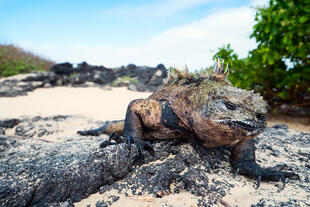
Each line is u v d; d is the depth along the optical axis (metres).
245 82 1.14
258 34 1.09
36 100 1.58
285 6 0.96
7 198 0.26
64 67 2.61
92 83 2.37
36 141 0.58
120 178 0.34
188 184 0.31
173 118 0.36
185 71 0.42
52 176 0.29
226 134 0.30
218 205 0.27
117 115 1.11
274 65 1.14
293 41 1.02
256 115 0.29
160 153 0.38
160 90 0.44
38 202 0.28
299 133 0.59
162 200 0.28
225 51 1.02
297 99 1.24
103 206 0.28
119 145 0.35
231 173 0.35
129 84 2.26
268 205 0.25
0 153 0.47
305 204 0.26
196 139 0.36
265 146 0.47
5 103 1.42
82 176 0.30
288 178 0.34
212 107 0.30
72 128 0.76
